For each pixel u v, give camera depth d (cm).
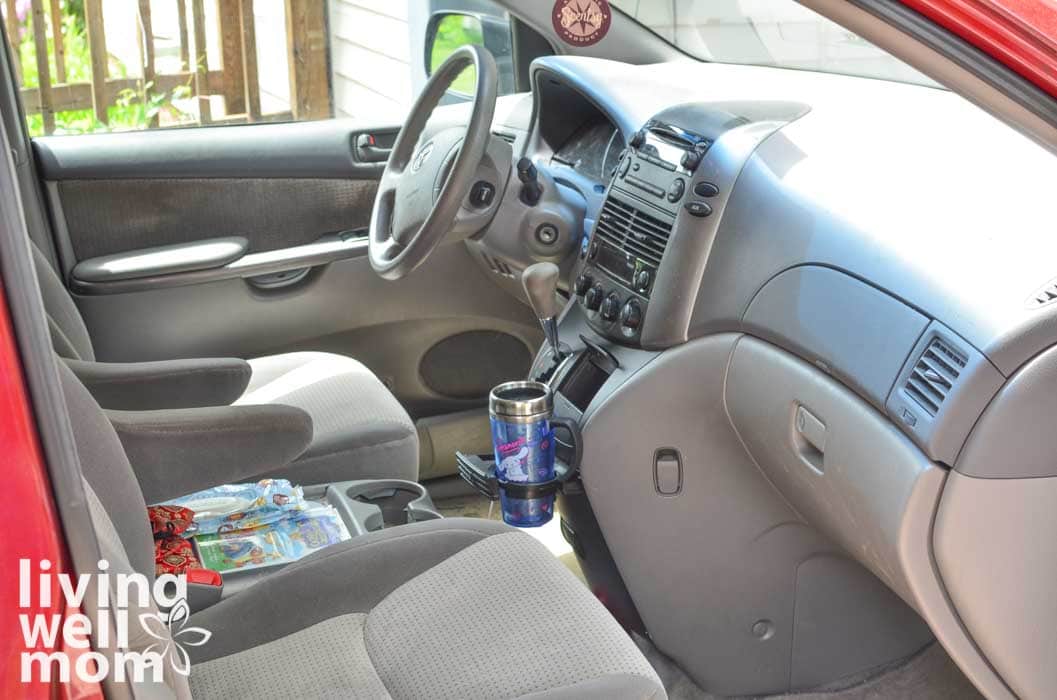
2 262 70
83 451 123
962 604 143
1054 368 129
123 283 243
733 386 173
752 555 189
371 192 268
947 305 137
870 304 148
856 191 157
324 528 176
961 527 138
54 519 72
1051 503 136
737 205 171
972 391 132
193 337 253
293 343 262
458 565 152
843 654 196
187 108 288
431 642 138
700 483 184
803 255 159
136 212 251
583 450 183
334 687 133
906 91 190
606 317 188
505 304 268
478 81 199
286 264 252
